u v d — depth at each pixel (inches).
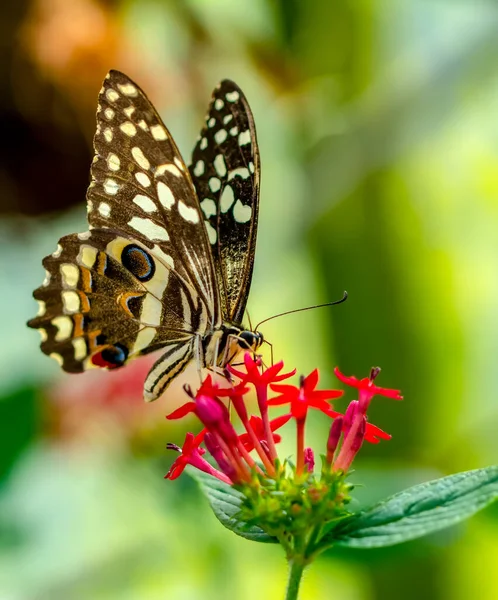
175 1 25.3
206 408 19.8
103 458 25.0
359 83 25.3
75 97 25.0
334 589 26.0
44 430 24.7
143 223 20.9
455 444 25.1
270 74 25.4
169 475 19.9
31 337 28.0
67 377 24.6
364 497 22.4
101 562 24.3
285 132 26.3
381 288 25.3
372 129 24.7
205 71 25.7
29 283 28.1
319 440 26.1
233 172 20.9
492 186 28.3
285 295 28.3
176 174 20.7
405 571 24.3
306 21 25.2
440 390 25.3
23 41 24.8
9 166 25.1
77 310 20.9
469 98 24.7
